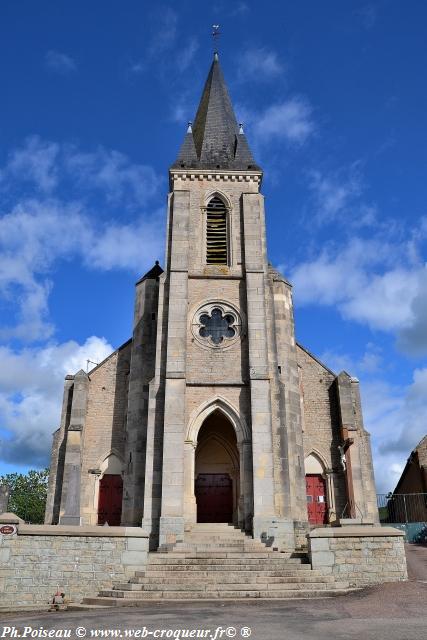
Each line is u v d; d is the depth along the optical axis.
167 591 16.19
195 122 35.94
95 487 28.02
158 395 25.16
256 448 23.80
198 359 26.02
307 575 17.38
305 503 25.28
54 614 14.68
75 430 27.77
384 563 17.44
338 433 29.86
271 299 27.80
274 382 25.83
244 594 15.87
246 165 30.92
